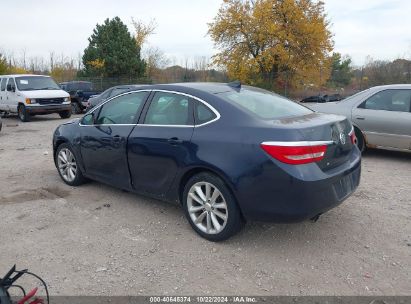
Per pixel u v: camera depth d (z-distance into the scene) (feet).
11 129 44.83
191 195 13.30
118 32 114.93
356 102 25.58
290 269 11.29
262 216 11.78
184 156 13.11
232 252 12.30
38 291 10.34
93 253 12.35
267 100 14.46
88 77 109.19
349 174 12.81
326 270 11.24
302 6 100.12
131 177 15.47
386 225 14.30
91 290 10.37
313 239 13.17
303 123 12.17
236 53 104.63
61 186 19.42
